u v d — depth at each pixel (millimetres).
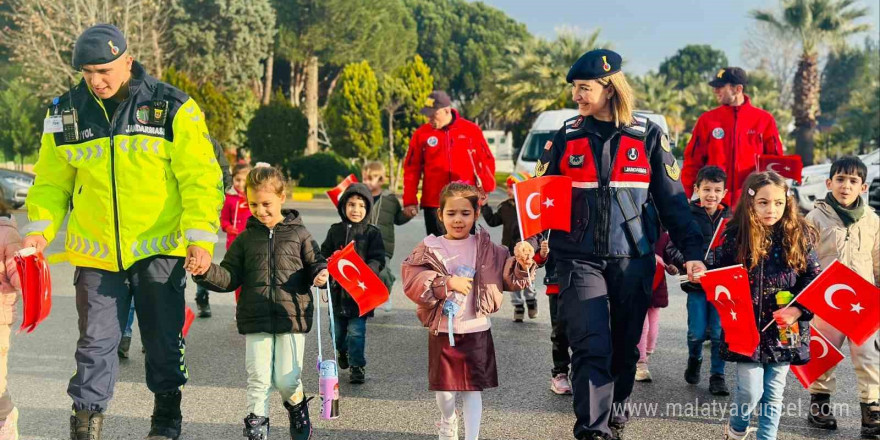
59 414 5172
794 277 4324
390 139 38656
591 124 4473
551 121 15320
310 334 7570
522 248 4086
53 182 4410
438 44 73938
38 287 4078
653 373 6230
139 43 33875
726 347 4316
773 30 44062
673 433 4836
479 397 4293
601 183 4402
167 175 4352
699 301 5793
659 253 5945
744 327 4191
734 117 7645
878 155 16172
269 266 4488
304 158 36719
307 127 37406
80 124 4273
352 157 38219
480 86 72750
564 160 4484
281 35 47438
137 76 4367
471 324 4242
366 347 7102
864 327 4078
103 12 32250
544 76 35219
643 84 56562
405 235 15727
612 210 4379
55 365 6438
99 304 4281
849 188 5051
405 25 60906
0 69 36406
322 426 4980
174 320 4430
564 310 4438
